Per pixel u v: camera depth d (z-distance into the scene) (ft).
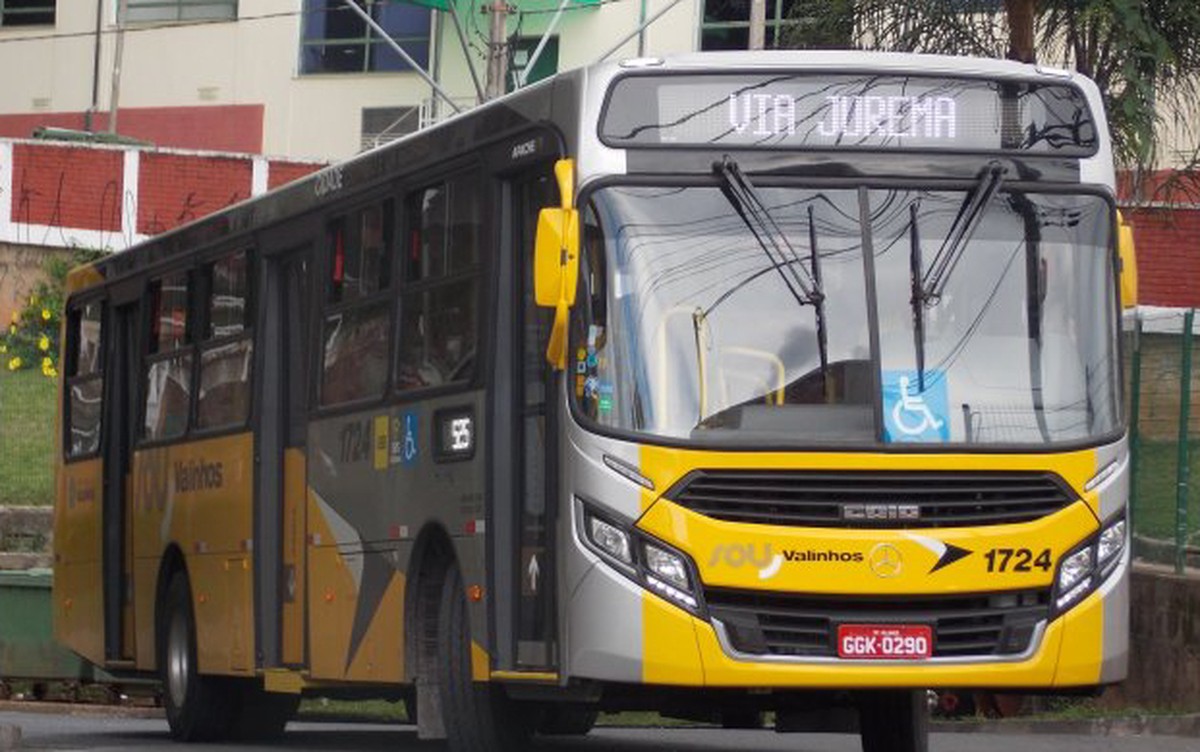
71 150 168.14
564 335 40.45
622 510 40.09
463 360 45.73
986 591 40.27
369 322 51.24
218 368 62.03
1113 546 41.32
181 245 66.13
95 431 74.33
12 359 151.74
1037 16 75.36
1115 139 72.90
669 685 39.88
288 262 58.44
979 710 72.28
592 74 41.75
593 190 41.19
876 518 40.06
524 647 43.55
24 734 67.05
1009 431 40.83
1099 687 41.45
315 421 54.39
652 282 40.83
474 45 187.21
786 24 81.35
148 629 67.82
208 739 63.98
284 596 57.41
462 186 46.55
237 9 199.82
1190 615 67.56
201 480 62.95
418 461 47.83
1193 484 70.90
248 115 198.29
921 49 75.87
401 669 48.21
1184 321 71.61
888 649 40.04
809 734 67.31
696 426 40.22
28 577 89.30
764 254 41.09
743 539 39.75
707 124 41.73
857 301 40.96
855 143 41.91
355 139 193.57
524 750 46.55
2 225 166.81
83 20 205.87
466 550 45.21
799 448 40.01
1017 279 41.63
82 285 77.51
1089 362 41.68
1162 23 73.82
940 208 41.73
